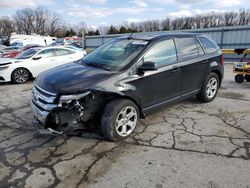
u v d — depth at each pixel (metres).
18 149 3.60
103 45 4.98
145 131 4.11
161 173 2.96
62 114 3.30
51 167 3.13
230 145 3.60
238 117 4.71
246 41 16.66
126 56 4.11
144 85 4.00
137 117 4.02
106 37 23.97
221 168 3.04
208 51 5.39
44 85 3.63
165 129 4.19
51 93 3.44
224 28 17.34
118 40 4.81
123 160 3.26
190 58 4.86
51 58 9.56
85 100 3.44
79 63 4.50
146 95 4.08
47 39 32.81
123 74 3.78
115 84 3.63
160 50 4.31
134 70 3.89
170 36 4.62
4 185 2.79
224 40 17.59
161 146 3.61
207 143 3.67
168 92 4.48
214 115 4.83
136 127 4.23
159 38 4.40
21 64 8.86
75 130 3.66
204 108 5.25
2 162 3.26
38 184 2.80
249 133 4.00
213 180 2.81
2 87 8.23
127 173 2.98
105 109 3.64
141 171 3.01
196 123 4.43
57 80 3.63
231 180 2.81
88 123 3.60
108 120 3.60
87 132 4.05
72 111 3.36
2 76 8.55
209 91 5.56
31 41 30.69
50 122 3.48
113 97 3.70
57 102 3.38
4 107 5.69
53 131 3.41
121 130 3.79
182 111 5.06
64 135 3.65
